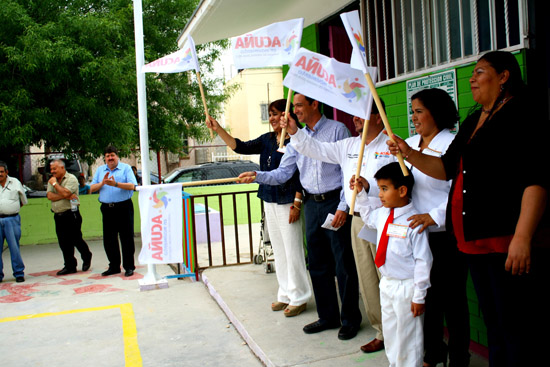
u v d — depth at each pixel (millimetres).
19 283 7082
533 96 2406
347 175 3562
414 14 4230
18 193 7285
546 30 3145
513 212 2355
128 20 10906
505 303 2428
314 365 3475
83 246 7699
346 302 3859
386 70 4574
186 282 6488
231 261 7285
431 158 2656
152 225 5930
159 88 11711
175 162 20672
